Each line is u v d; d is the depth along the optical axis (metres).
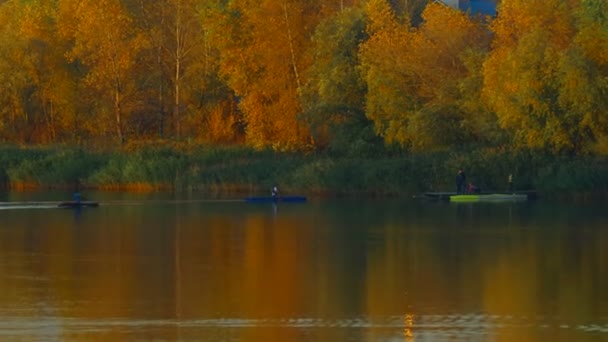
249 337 57.62
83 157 146.38
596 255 82.50
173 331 58.72
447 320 61.19
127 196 132.88
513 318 61.47
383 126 138.62
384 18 143.50
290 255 83.56
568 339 57.12
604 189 122.69
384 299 66.69
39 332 58.31
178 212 114.62
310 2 154.50
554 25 131.75
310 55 150.25
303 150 148.25
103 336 57.56
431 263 79.56
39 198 130.25
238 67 151.12
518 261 80.12
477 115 132.50
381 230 98.25
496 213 110.75
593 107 123.19
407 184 129.12
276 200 125.06
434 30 140.75
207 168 140.62
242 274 75.31
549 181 124.12
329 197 129.75
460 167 127.81
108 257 82.75
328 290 69.50
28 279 73.06
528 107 124.62
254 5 150.62
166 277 74.00
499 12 139.88
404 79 138.88
